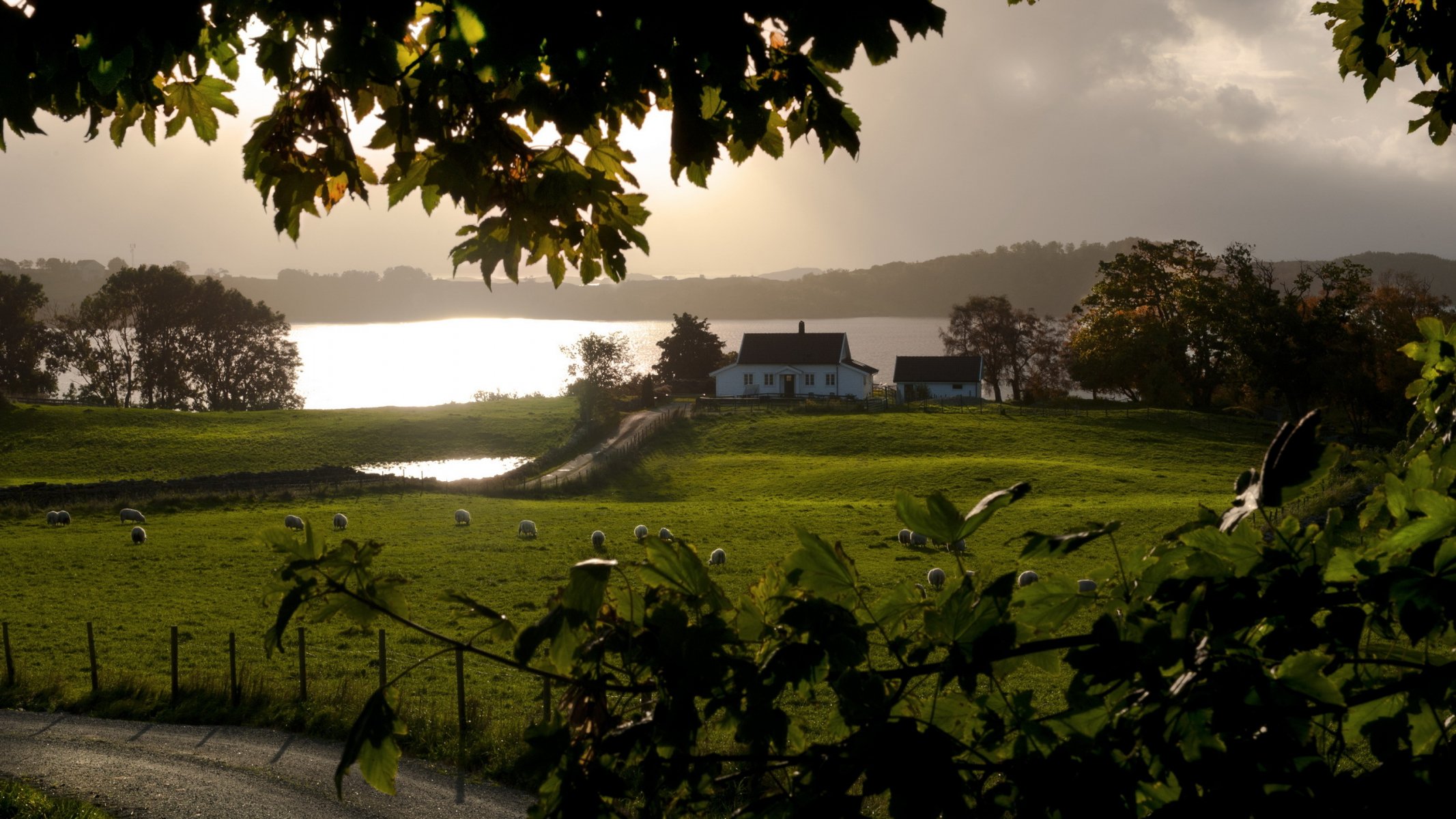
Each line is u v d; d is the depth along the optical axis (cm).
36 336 12394
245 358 13500
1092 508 5403
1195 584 247
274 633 258
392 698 244
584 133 364
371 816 1512
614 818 257
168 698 2122
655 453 7919
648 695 269
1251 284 9156
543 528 5075
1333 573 235
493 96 339
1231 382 9956
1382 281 10981
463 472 7444
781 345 11406
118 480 7106
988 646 245
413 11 284
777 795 258
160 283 12719
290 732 1936
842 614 250
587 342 10719
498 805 1556
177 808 1537
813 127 332
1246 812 220
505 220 360
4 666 2464
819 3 263
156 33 275
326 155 354
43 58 275
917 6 262
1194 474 6962
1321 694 229
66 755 1778
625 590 269
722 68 275
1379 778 223
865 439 8231
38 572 3878
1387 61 488
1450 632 299
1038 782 232
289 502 5731
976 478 6619
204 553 4244
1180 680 235
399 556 4262
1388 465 336
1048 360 14138
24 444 8106
